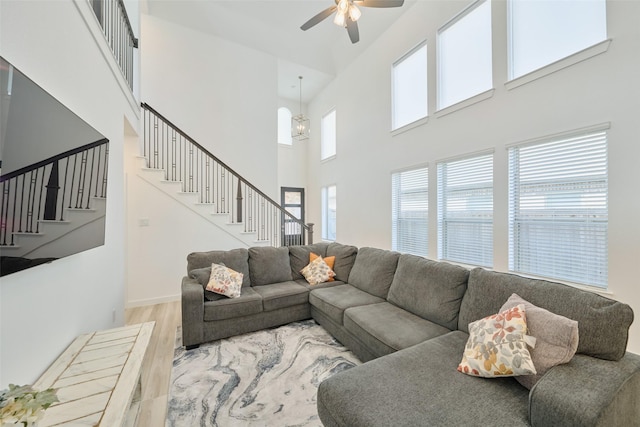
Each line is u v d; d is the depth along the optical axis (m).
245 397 1.91
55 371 1.32
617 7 2.51
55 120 1.32
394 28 5.16
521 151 3.32
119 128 2.64
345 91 6.61
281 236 5.14
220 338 2.73
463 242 4.05
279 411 1.78
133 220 3.77
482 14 3.79
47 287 1.37
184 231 4.09
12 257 1.02
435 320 2.19
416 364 1.56
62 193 1.40
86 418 1.02
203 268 3.05
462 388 1.35
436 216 4.39
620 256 2.52
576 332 1.30
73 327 1.66
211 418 1.71
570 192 2.91
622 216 2.51
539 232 3.17
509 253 3.42
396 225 5.28
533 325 1.43
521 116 3.27
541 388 1.13
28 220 1.12
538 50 3.18
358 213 6.21
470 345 1.54
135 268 3.78
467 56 3.98
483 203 3.77
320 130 7.96
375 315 2.35
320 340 2.74
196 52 5.29
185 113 5.18
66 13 1.58
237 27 5.66
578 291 1.54
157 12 4.97
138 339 1.65
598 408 1.03
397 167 5.14
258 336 2.83
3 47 1.06
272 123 6.01
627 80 2.46
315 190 8.23
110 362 1.40
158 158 4.91
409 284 2.50
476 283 2.02
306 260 3.76
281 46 6.18
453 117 4.09
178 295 4.04
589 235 2.77
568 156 2.91
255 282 3.37
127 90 2.94
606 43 2.57
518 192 3.36
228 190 5.54
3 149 0.95
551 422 1.07
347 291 3.05
